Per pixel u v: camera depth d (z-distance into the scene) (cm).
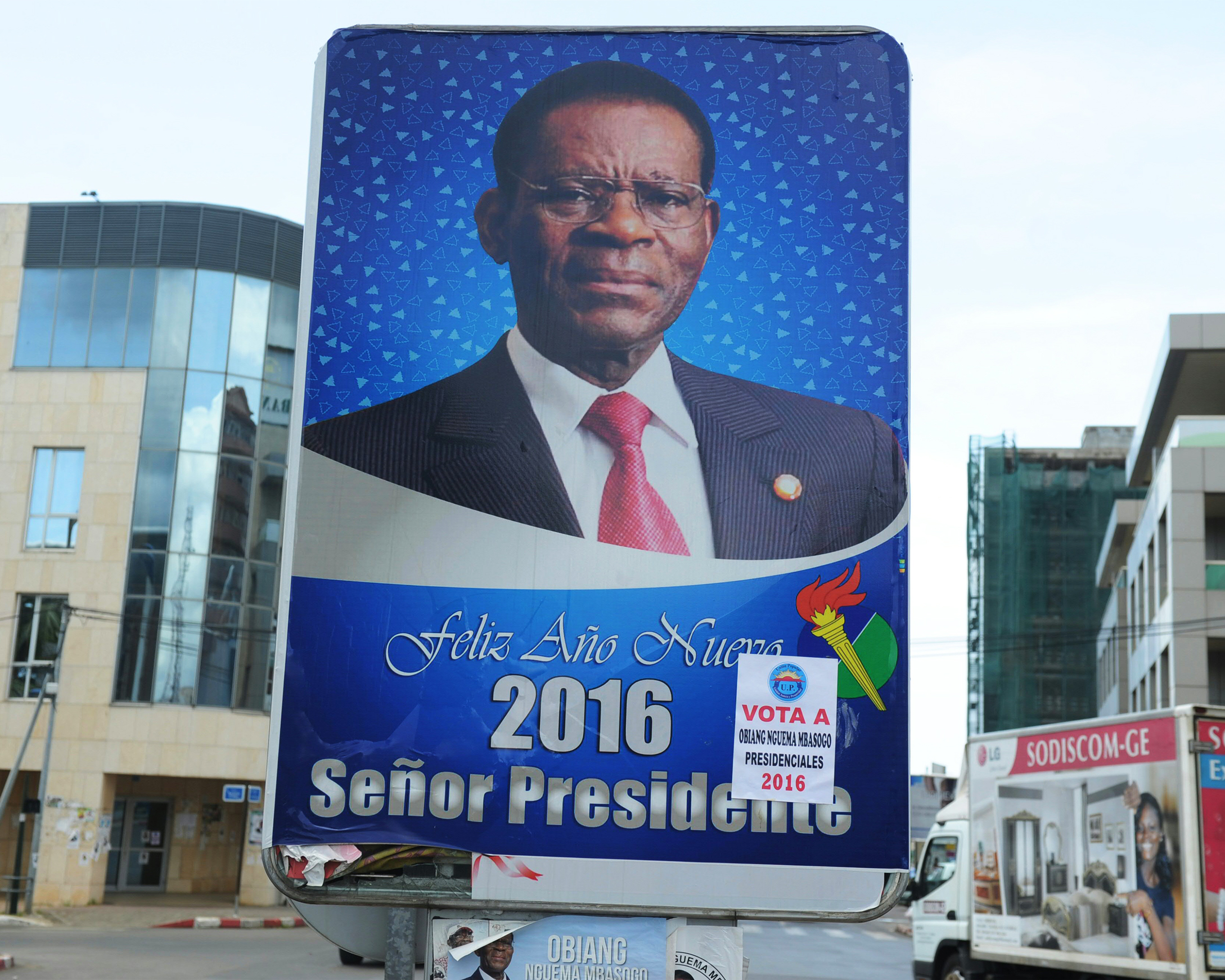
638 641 464
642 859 450
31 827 3022
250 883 3084
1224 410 4166
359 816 453
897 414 481
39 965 1658
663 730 458
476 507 473
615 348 485
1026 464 7125
